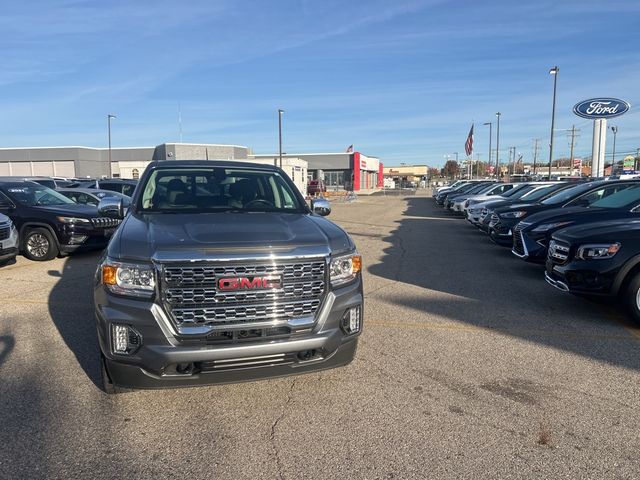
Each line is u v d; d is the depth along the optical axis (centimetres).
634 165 6950
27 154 6384
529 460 287
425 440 309
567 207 877
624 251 521
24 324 545
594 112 3100
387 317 576
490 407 352
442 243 1280
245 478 272
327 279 332
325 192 5578
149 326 303
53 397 367
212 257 306
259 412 346
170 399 364
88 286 735
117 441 309
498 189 2048
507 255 1059
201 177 489
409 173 14075
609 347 472
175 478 272
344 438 312
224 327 308
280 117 3978
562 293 695
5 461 286
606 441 307
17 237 875
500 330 525
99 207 483
